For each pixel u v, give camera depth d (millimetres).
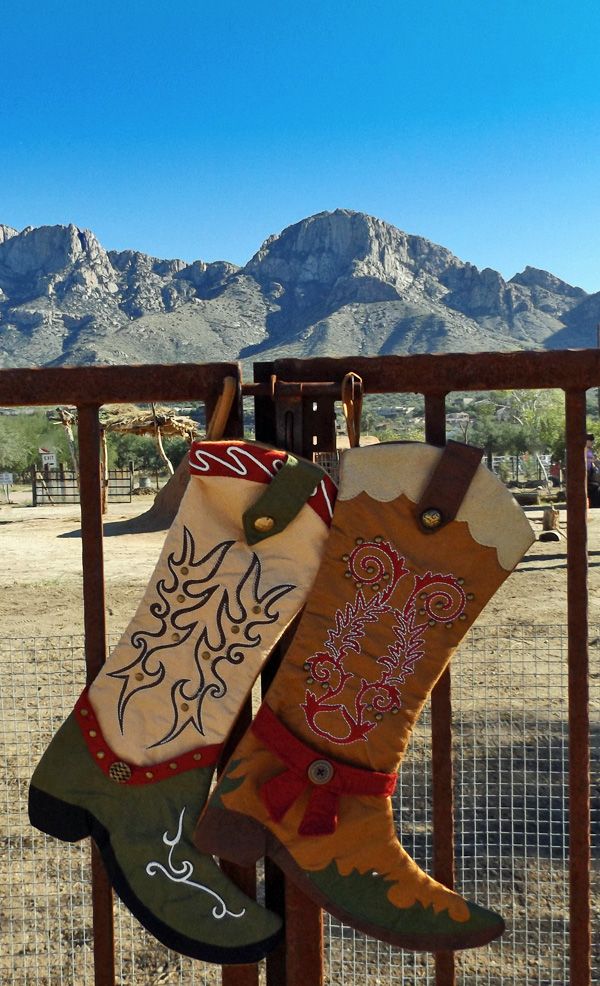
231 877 1564
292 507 1382
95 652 1578
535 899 2789
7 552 12867
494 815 3402
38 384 1527
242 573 1404
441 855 1593
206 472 1385
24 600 8625
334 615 1395
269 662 1563
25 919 2730
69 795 1423
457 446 1375
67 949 2555
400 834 3195
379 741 1392
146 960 2533
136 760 1420
